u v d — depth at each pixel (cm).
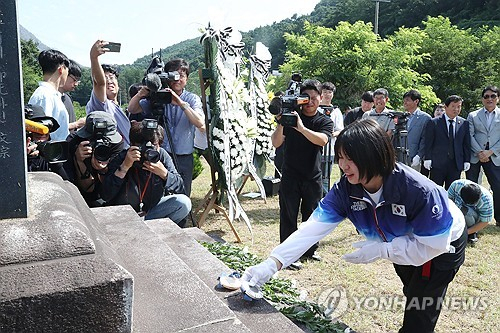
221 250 342
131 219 299
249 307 221
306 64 1680
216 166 514
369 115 575
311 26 1781
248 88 672
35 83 2570
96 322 145
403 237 215
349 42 1673
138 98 462
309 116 423
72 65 482
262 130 688
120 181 351
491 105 603
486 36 2566
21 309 135
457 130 608
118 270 149
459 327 329
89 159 349
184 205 398
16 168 168
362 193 215
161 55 497
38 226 161
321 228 229
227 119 511
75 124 451
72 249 154
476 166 625
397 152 536
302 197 436
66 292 140
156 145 369
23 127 170
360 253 219
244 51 645
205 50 495
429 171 638
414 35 1786
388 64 1683
